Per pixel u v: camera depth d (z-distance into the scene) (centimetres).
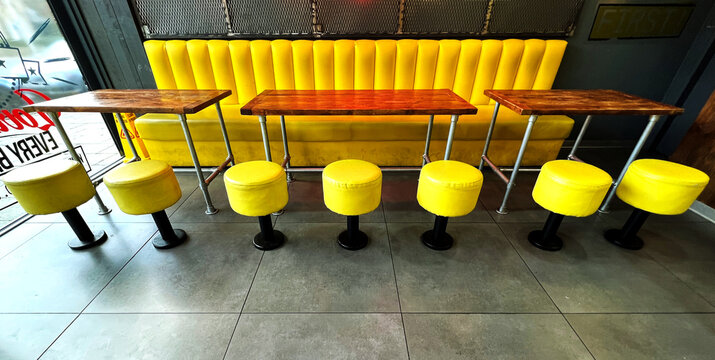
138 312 141
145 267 168
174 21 263
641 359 122
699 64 276
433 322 137
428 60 272
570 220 211
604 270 168
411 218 214
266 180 152
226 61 270
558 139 263
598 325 136
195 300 147
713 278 163
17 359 121
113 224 204
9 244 184
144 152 289
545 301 148
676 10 266
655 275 164
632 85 303
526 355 124
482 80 282
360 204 154
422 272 165
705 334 133
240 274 163
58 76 324
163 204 166
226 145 241
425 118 260
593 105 177
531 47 266
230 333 131
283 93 214
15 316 139
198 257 175
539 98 194
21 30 289
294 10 260
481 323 137
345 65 272
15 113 301
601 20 270
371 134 254
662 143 321
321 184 260
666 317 140
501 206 218
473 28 271
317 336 130
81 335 131
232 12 260
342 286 156
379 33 273
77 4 249
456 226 205
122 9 254
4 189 253
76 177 165
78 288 154
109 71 284
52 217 210
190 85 279
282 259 174
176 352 124
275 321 137
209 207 215
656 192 156
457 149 270
